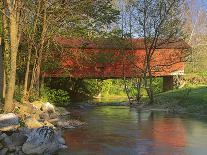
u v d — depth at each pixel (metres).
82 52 39.16
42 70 33.97
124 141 18.14
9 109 20.22
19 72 31.70
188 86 44.38
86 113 30.56
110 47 41.34
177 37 39.75
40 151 15.40
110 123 24.34
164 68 43.56
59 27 32.09
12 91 20.38
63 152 15.81
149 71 38.28
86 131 20.92
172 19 38.59
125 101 43.94
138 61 42.31
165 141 18.27
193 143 17.83
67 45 38.50
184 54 43.53
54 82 40.97
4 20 24.27
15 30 20.73
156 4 38.09
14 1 21.17
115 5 41.03
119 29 40.91
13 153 15.29
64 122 23.23
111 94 56.16
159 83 50.75
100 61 41.53
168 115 29.47
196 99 33.53
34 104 27.09
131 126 23.00
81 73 41.34
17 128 17.27
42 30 29.27
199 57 58.59
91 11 33.66
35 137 15.55
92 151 15.99
